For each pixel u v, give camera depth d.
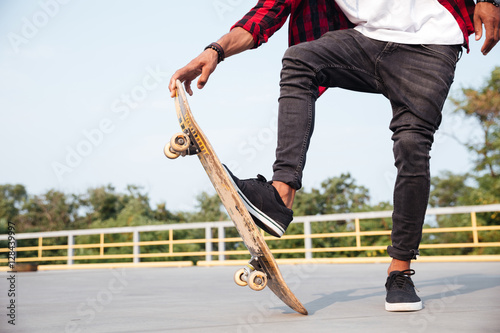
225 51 1.58
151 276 4.62
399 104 1.62
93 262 11.60
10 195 18.31
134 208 14.10
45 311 1.89
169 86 1.51
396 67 1.59
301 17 1.74
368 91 1.69
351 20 1.67
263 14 1.63
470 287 2.34
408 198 1.61
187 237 11.99
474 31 1.71
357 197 12.58
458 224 11.04
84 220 15.41
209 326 1.36
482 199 11.29
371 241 9.52
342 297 2.07
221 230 7.59
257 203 1.41
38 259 8.76
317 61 1.54
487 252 10.31
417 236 1.63
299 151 1.50
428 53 1.59
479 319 1.34
